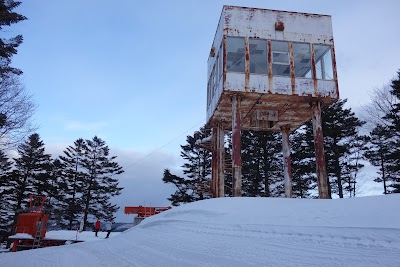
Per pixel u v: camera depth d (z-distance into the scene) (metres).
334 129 34.53
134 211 25.41
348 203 7.20
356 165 39.97
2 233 47.03
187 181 47.81
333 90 16.47
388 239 4.59
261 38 16.75
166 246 7.79
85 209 54.06
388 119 29.77
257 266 4.59
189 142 49.47
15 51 23.97
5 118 18.98
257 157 40.59
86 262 6.88
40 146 52.16
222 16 17.09
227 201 11.64
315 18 17.59
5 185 46.62
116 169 59.41
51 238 22.59
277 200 10.80
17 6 25.39
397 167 35.88
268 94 15.98
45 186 50.47
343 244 4.94
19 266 6.99
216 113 19.31
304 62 17.14
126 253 7.64
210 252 6.11
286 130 21.20
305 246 5.28
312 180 40.78
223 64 16.16
